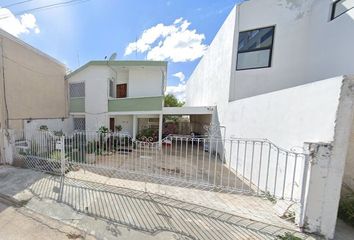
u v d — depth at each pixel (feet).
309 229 9.42
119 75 41.24
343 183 11.66
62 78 38.37
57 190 14.69
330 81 9.43
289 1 22.24
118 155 25.38
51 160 18.54
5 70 25.36
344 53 16.40
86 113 37.93
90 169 19.77
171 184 16.07
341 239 9.15
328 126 9.46
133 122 37.55
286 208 11.22
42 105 32.99
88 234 9.77
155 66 36.35
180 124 57.82
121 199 13.23
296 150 12.11
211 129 32.99
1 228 10.33
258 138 17.30
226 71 27.55
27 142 21.36
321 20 19.22
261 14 23.80
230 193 14.42
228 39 27.09
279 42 23.06
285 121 13.50
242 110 21.12
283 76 23.06
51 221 10.97
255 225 10.27
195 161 26.71
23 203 13.00
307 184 9.36
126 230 10.00
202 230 9.92
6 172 18.71
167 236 9.50
